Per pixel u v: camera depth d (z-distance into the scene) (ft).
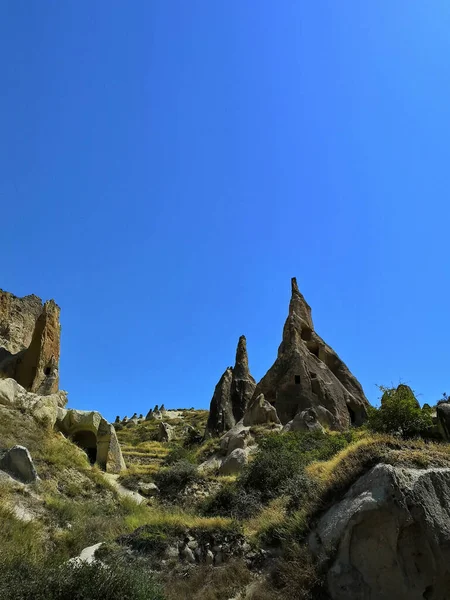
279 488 50.24
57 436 82.28
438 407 50.37
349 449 39.55
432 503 27.91
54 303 168.35
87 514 54.49
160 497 77.46
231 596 31.01
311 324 158.81
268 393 132.26
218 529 37.76
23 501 49.88
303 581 29.37
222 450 101.81
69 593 24.29
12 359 154.71
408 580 26.35
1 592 23.06
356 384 145.59
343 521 29.60
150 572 32.22
